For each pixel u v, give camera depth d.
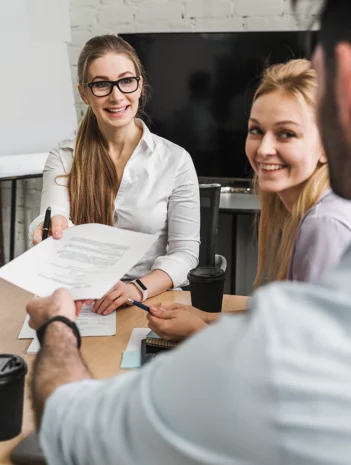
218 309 1.63
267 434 0.43
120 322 1.59
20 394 1.05
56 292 1.07
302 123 1.31
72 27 4.02
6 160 3.63
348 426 0.41
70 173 2.18
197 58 3.78
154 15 3.91
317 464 0.42
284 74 1.33
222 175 3.91
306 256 1.24
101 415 0.55
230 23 3.81
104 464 0.54
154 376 0.51
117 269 1.41
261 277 1.58
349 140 0.48
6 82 3.64
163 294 1.85
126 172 2.15
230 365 0.45
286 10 3.72
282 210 1.51
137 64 2.13
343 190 0.51
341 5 0.47
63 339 0.85
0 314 1.66
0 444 1.04
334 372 0.42
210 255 2.39
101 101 2.08
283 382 0.43
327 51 0.48
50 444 0.61
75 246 1.53
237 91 3.76
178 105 3.87
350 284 0.46
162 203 2.16
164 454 0.49
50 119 3.80
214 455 0.46
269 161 1.35
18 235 4.21
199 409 0.46
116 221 2.18
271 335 0.45
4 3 3.59
